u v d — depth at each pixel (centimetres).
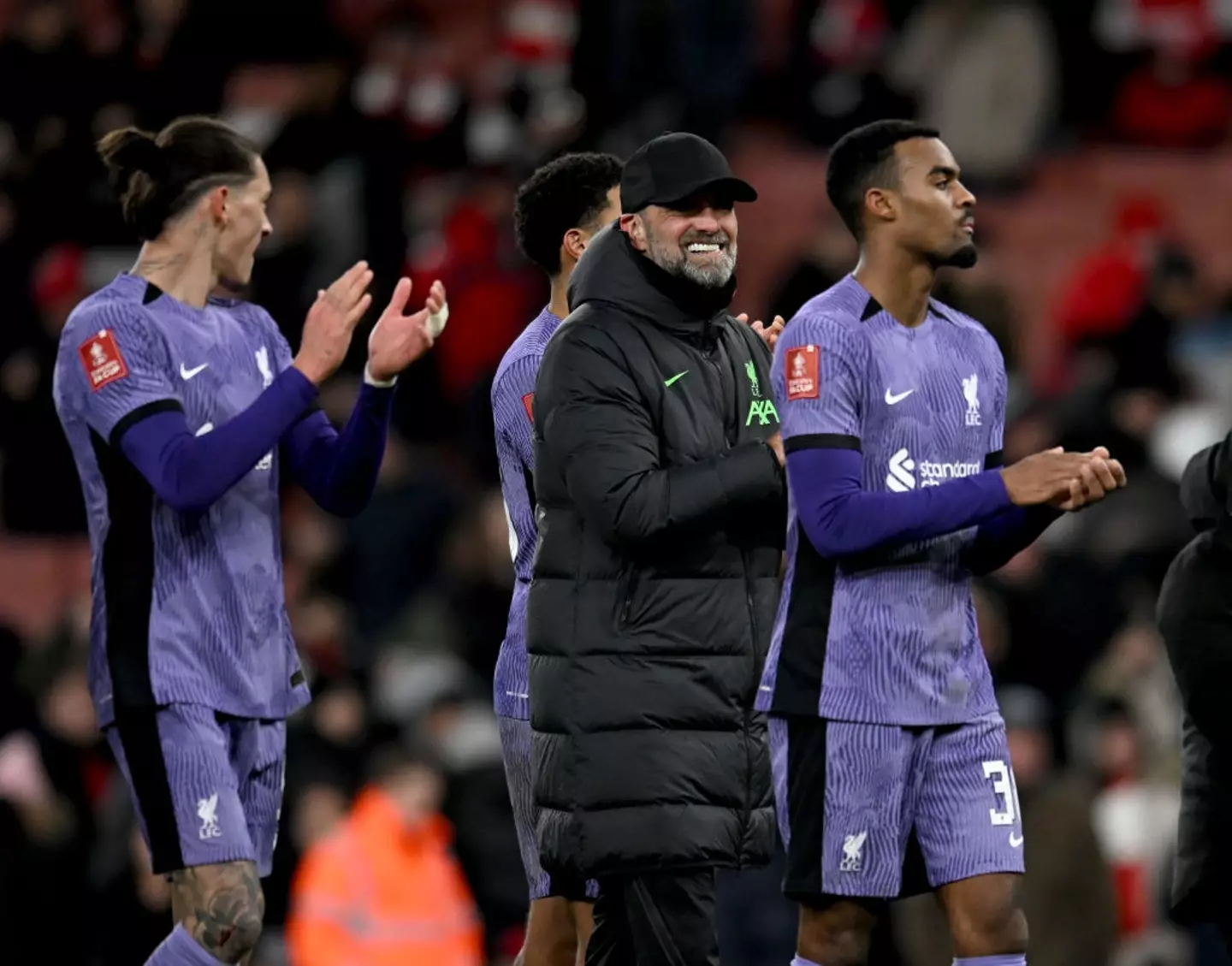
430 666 3503
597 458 1673
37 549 4403
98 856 3062
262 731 1839
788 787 1733
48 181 4828
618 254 1738
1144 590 3497
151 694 1775
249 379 1862
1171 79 5441
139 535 1798
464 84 5300
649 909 1695
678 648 1689
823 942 1744
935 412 1733
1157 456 4003
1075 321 4597
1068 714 3300
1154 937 3041
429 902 3047
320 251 4634
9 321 4738
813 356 1703
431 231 4891
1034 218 5103
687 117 4891
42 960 3153
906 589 1714
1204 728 1792
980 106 5156
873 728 1703
